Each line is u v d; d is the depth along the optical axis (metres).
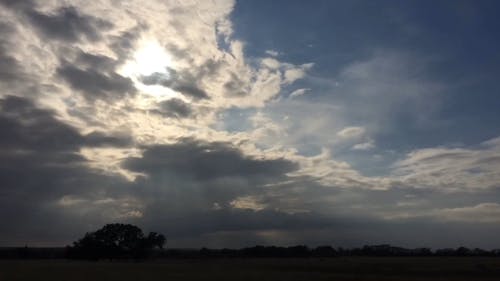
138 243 190.38
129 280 69.31
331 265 137.62
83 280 68.25
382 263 152.25
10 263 153.75
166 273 89.56
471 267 116.19
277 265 139.00
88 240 187.62
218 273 91.12
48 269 102.69
